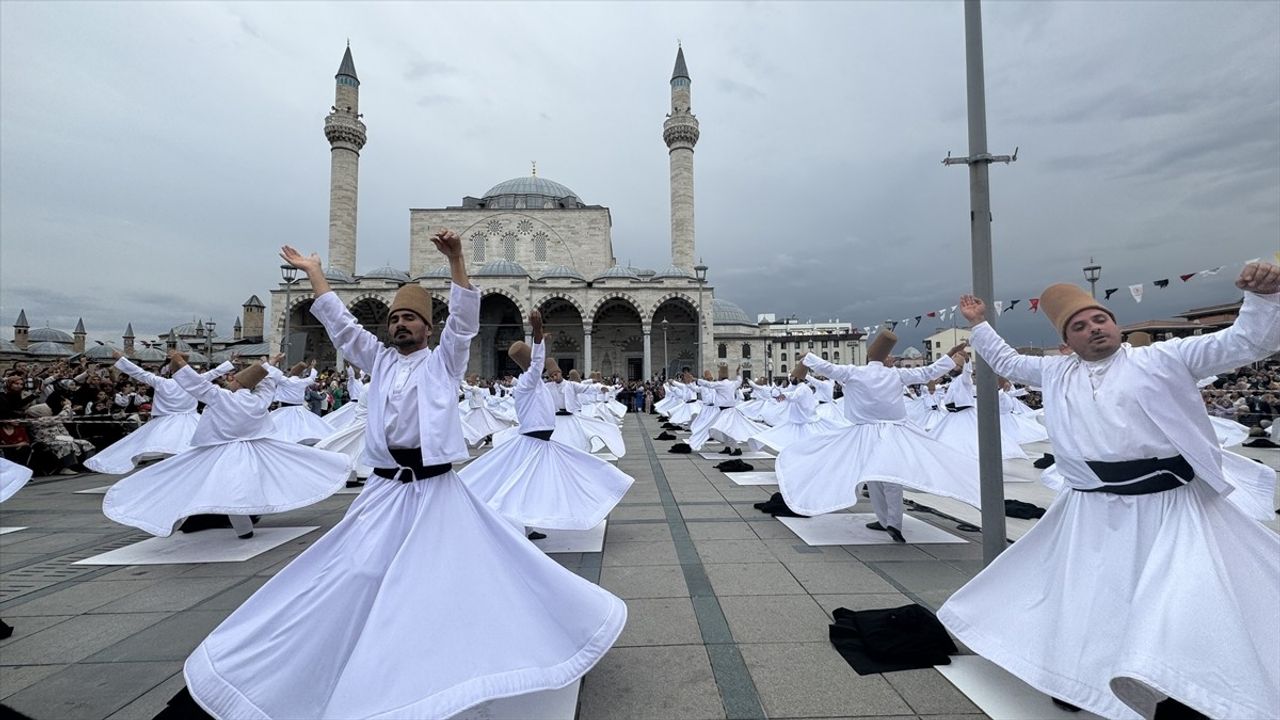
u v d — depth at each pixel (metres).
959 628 3.61
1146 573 2.84
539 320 7.20
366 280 54.47
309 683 2.92
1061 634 3.08
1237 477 6.23
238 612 3.08
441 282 53.94
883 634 4.00
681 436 22.66
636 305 57.28
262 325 89.62
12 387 13.72
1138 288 10.84
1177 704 2.97
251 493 7.05
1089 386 3.30
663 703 3.43
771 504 8.77
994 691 3.49
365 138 63.38
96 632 4.66
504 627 3.06
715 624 4.57
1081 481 3.28
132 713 3.46
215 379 9.81
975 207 4.95
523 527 6.67
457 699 2.75
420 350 3.56
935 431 13.10
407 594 2.96
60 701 3.59
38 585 5.82
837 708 3.36
